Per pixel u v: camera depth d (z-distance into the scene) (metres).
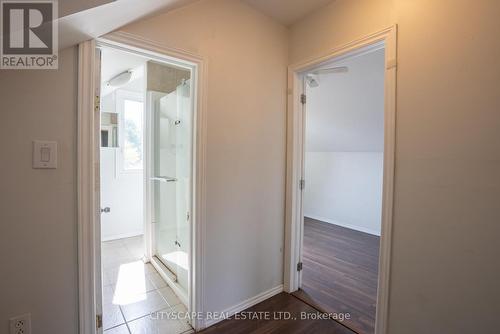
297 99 2.16
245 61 1.87
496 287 1.11
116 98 3.61
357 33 1.65
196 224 1.68
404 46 1.40
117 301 2.06
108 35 1.29
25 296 1.16
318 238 3.79
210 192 1.72
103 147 3.47
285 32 2.14
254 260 2.02
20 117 1.11
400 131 1.42
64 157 1.22
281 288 2.24
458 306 1.22
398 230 1.43
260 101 1.99
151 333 1.69
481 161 1.14
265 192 2.07
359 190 4.22
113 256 2.98
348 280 2.47
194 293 1.72
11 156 1.10
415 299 1.37
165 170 2.58
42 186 1.17
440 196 1.27
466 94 1.18
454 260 1.23
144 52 1.46
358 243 3.58
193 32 1.60
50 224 1.20
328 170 4.67
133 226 3.72
